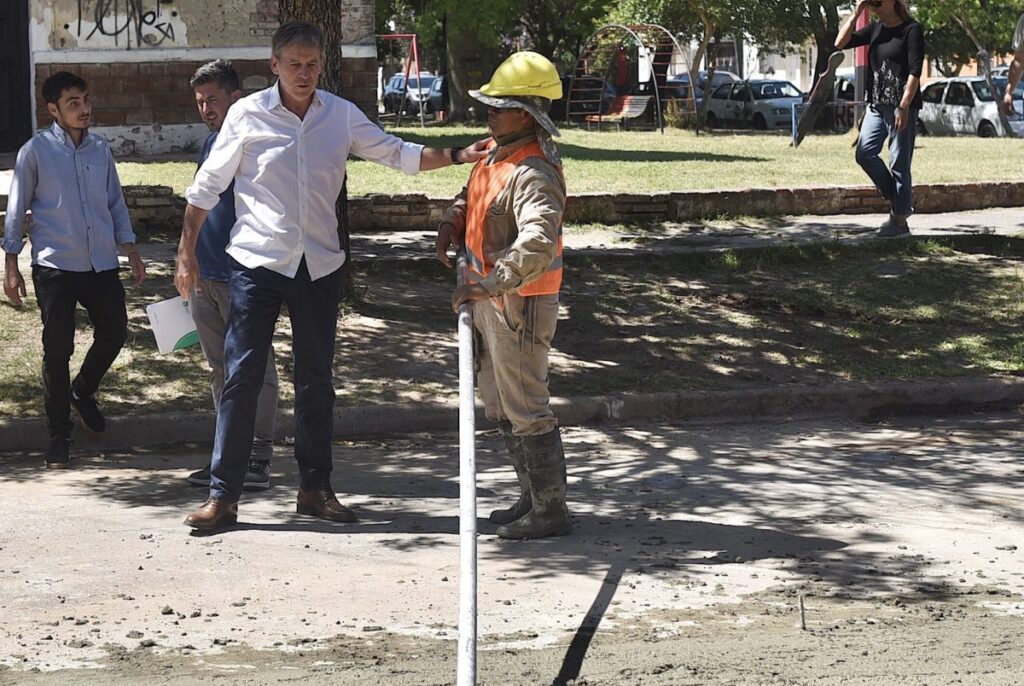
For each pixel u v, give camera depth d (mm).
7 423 8094
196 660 4430
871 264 12438
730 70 55781
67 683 4219
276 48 5973
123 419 8203
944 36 38812
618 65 38906
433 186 15758
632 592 5215
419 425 8602
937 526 6273
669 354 9875
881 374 9570
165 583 5332
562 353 9828
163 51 18922
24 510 6551
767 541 5984
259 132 6016
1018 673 4266
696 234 14219
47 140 7410
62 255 7395
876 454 7879
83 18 18625
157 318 6777
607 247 13320
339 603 5078
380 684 4191
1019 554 5805
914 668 4312
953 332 10570
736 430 8602
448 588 5273
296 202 6043
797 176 17297
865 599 5141
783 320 10789
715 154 21297
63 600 5109
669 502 6723
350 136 6113
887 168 12836
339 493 6941
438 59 45969
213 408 8484
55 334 7449
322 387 6309
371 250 12906
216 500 6125
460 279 5734
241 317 6098
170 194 13445
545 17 38938
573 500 6762
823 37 35500
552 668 4332
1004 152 21922
